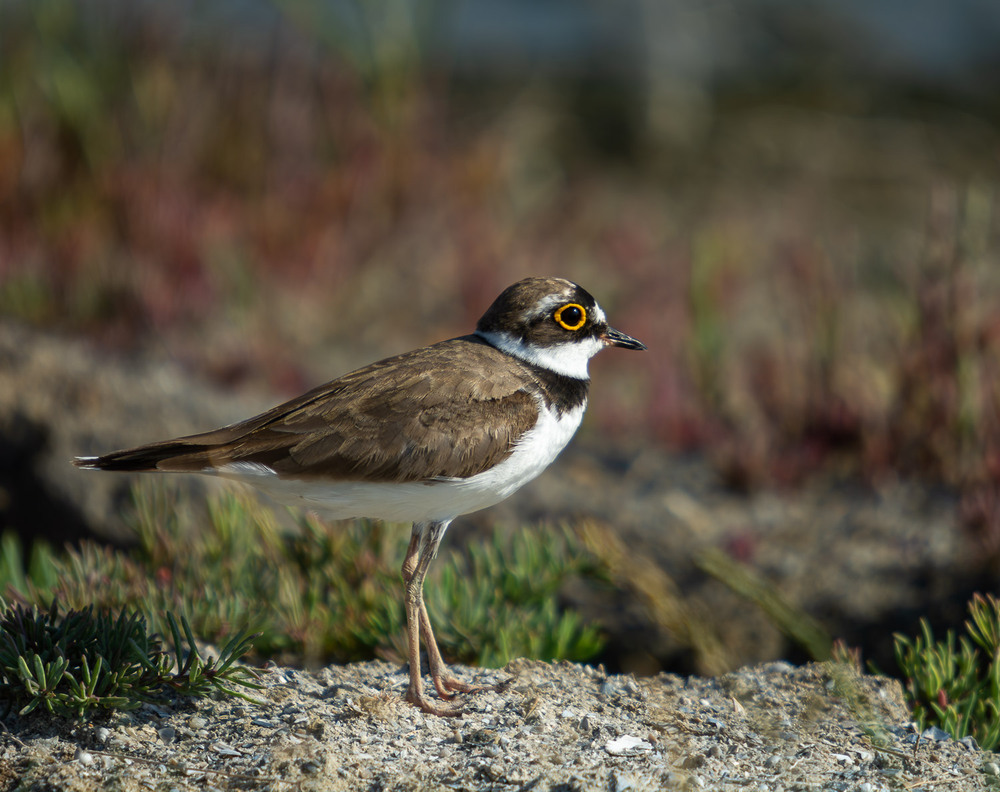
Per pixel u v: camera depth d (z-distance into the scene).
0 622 6.71
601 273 17.05
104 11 16.14
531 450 7.28
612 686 7.32
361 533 9.13
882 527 11.07
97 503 11.17
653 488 12.14
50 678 6.30
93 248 14.09
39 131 15.05
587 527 9.59
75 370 12.08
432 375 7.16
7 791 5.77
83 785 5.77
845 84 25.19
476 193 17.44
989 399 11.31
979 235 12.01
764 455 12.12
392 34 17.61
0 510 11.45
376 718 6.64
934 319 11.88
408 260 16.28
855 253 18.27
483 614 8.45
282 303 14.73
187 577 8.72
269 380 13.57
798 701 7.18
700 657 9.59
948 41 25.97
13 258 13.93
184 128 15.68
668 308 15.79
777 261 18.19
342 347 14.77
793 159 23.42
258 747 6.23
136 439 11.59
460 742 6.45
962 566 10.21
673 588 10.51
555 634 8.43
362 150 16.48
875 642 10.00
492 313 7.80
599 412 13.92
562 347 7.69
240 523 9.11
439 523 7.30
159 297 13.75
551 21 27.31
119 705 6.37
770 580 10.61
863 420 12.23
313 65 17.47
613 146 23.81
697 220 21.06
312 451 6.84
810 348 12.75
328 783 5.83
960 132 23.92
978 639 7.72
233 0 22.58
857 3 26.44
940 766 6.38
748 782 6.03
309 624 8.30
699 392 13.49
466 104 23.38
